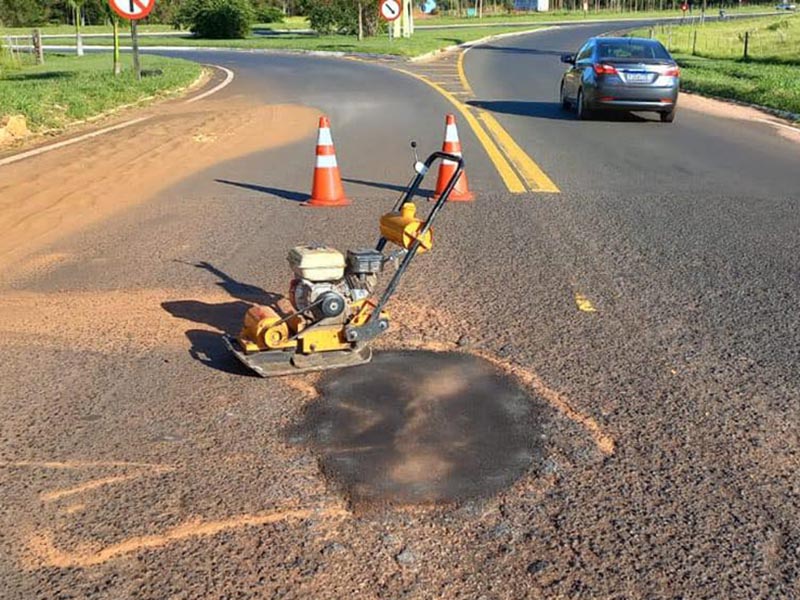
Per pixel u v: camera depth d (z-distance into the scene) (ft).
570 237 24.18
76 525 10.33
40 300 18.57
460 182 29.37
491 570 9.49
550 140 44.11
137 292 19.10
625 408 13.42
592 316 17.60
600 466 11.67
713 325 17.15
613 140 44.45
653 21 245.86
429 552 9.80
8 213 26.78
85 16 237.04
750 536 10.14
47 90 54.80
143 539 10.05
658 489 11.12
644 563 9.63
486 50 134.21
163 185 31.35
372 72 90.94
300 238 23.85
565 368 14.94
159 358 15.34
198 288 19.36
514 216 26.84
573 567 9.55
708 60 104.78
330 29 175.63
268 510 10.61
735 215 27.07
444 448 12.11
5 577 9.40
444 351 15.65
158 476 11.39
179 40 167.32
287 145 41.01
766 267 21.25
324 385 14.19
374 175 33.86
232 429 12.68
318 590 9.14
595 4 337.72
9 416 13.08
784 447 12.24
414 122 50.03
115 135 42.91
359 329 14.88
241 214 26.86
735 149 41.42
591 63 52.60
